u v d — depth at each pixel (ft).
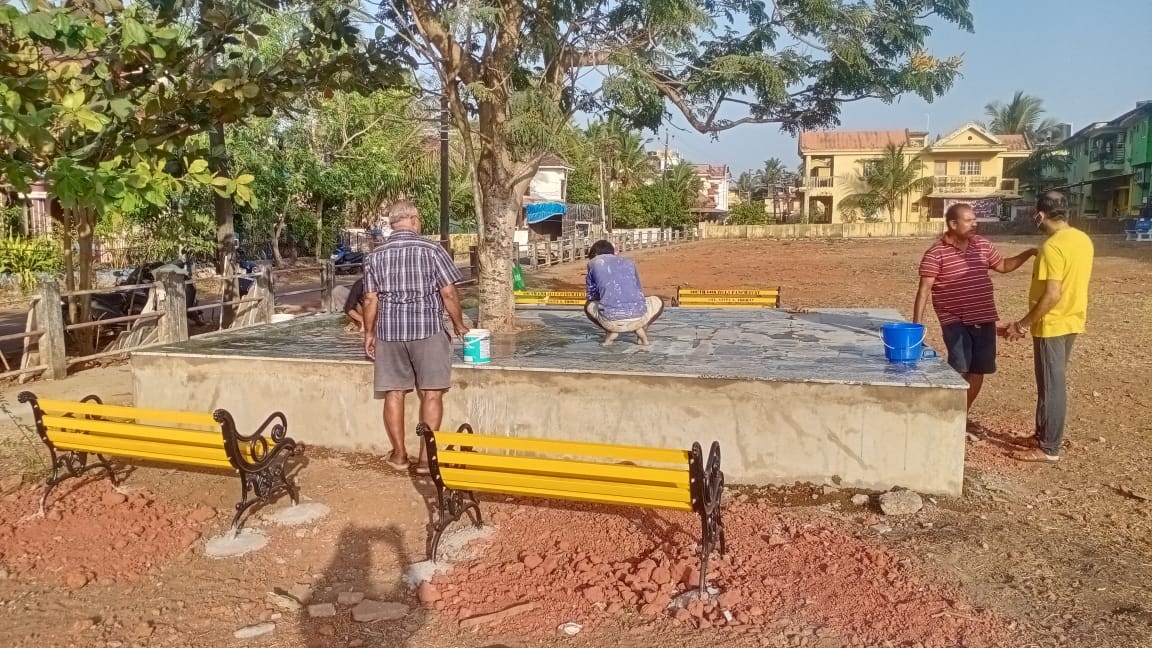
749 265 99.14
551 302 36.70
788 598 13.15
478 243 27.35
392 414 19.02
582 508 17.03
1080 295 19.57
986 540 15.39
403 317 18.20
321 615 12.92
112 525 16.25
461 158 93.25
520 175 26.32
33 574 14.28
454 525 16.35
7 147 20.12
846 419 17.80
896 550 14.98
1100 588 13.48
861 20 26.18
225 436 15.12
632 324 23.18
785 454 18.15
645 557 14.69
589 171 179.83
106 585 13.92
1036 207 20.03
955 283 20.90
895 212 196.65
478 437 13.92
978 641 11.87
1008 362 33.53
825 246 145.59
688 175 207.00
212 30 24.88
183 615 12.97
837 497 17.71
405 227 18.63
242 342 24.54
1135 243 119.44
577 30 26.20
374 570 14.52
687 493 12.91
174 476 19.30
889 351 20.20
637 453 13.12
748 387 18.16
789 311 31.86
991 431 23.11
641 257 120.26
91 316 35.70
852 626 12.29
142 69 24.26
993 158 190.80
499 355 21.77
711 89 27.30
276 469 16.67
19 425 20.66
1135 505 17.38
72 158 20.51
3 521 16.40
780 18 27.55
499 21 24.31
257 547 15.40
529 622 12.60
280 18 27.84
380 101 81.35
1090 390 28.58
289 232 102.94
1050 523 16.37
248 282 45.03
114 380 30.73
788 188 295.48
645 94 26.48
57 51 21.26
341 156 85.40
